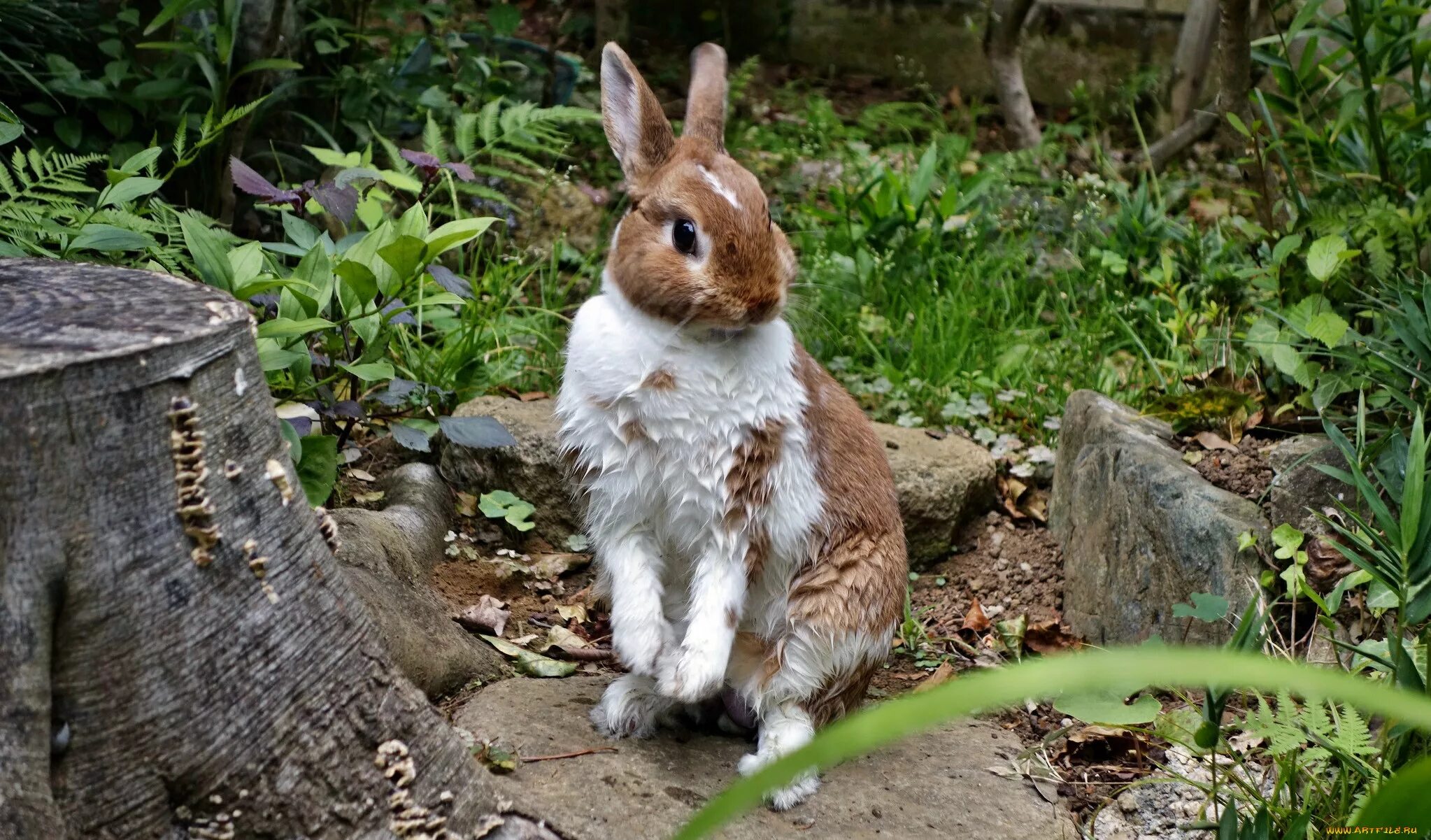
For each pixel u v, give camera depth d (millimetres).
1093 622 1279
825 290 1667
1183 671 423
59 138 1493
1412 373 1213
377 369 1188
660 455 986
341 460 1302
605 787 971
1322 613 1134
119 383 741
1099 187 2002
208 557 782
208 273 1053
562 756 1004
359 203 1314
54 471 729
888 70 2814
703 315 942
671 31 2871
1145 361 1537
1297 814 952
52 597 739
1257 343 1338
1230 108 1606
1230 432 1334
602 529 1035
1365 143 1578
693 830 440
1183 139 2316
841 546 1031
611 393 982
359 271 1124
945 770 1044
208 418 779
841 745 416
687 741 1066
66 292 822
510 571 1279
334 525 901
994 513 1441
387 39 2100
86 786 767
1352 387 1283
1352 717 987
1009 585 1364
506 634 1205
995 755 1072
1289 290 1438
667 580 1063
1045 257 1832
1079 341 1603
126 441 747
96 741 766
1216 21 2336
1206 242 1739
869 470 1054
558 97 2170
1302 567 1160
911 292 1705
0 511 721
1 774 727
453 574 1269
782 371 996
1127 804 1048
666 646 1021
